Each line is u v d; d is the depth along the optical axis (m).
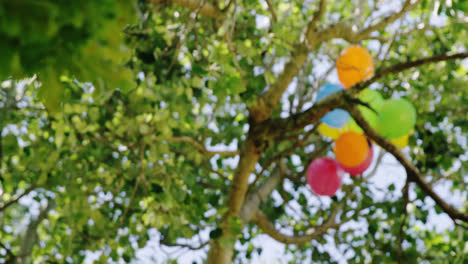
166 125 4.12
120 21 0.91
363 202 5.45
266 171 6.34
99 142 4.81
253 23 4.78
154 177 4.64
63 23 0.83
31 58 0.89
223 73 3.37
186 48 4.13
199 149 4.91
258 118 4.59
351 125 3.53
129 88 1.00
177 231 4.53
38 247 6.18
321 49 5.96
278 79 4.59
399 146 3.66
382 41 4.71
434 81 5.31
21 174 5.27
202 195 5.35
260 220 5.22
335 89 3.64
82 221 4.44
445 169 5.04
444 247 5.60
